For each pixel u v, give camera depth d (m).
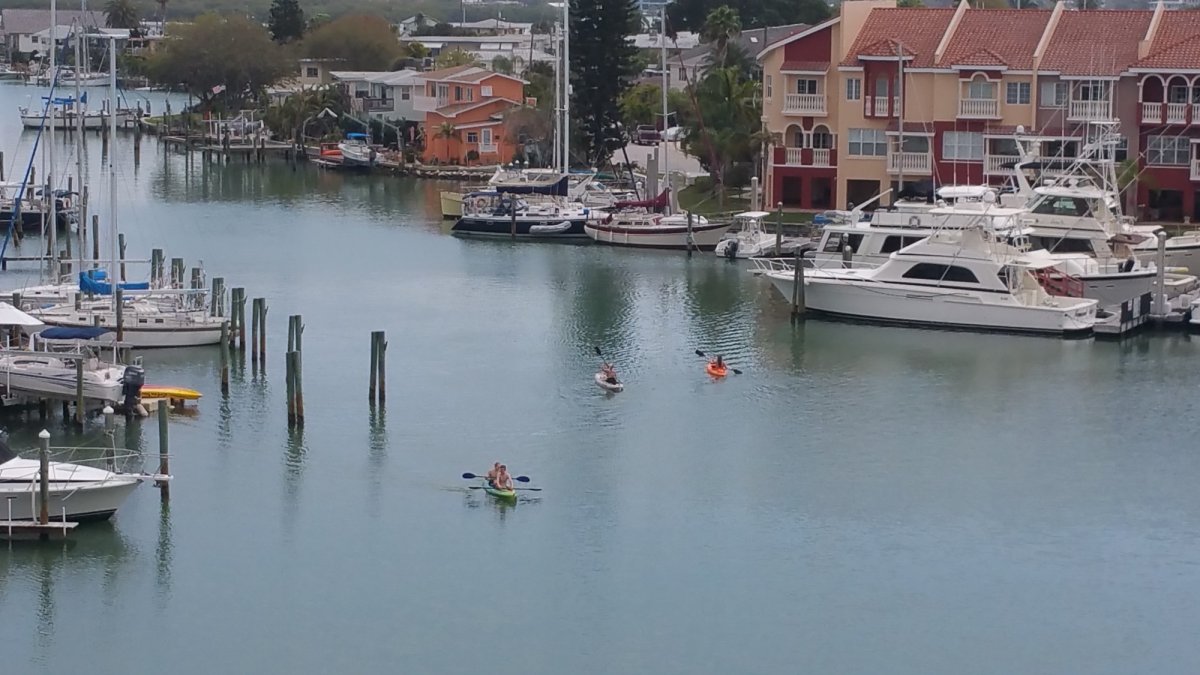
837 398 103.94
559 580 76.81
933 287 120.81
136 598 74.62
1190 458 93.31
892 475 90.19
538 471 89.75
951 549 80.62
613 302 131.50
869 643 71.50
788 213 161.50
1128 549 80.88
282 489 86.44
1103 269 123.69
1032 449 94.56
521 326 122.81
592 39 194.25
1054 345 117.12
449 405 100.94
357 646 70.88
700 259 151.00
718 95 176.88
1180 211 149.88
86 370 95.12
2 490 77.81
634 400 102.88
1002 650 71.00
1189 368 110.88
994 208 125.81
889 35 160.25
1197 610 74.56
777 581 76.88
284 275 142.88
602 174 195.12
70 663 69.44
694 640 71.62
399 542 80.50
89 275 120.44
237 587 75.75
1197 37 150.62
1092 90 151.12
